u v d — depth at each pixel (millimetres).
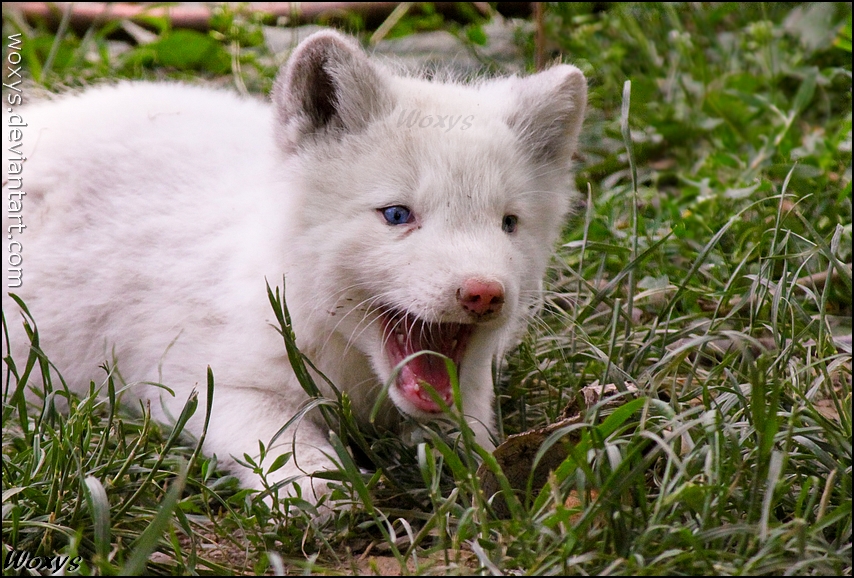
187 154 7992
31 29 13727
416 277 6121
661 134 11461
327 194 6496
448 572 5016
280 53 13391
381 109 6637
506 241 6410
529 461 5809
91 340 7648
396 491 6051
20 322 7730
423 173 6363
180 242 7461
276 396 6863
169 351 7207
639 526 5125
